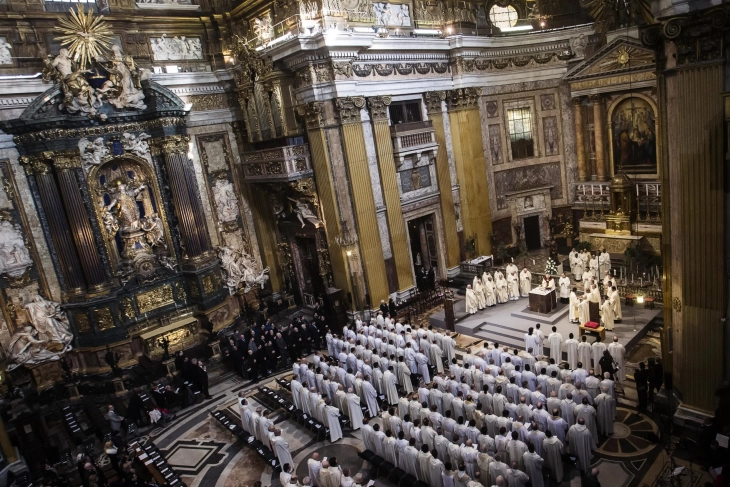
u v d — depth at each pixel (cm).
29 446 1573
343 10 2114
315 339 2122
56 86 1891
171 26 2312
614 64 2408
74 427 1734
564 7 2758
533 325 1955
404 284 2423
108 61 2023
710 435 1102
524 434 1210
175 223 2281
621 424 1342
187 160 2261
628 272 2225
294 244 2553
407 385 1662
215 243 2452
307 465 1393
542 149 2834
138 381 1964
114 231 2128
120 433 1650
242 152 2402
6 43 1889
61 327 1986
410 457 1227
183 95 2325
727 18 998
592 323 1662
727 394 1052
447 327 2064
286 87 2169
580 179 2722
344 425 1549
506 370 1490
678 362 1265
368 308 2281
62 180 1947
